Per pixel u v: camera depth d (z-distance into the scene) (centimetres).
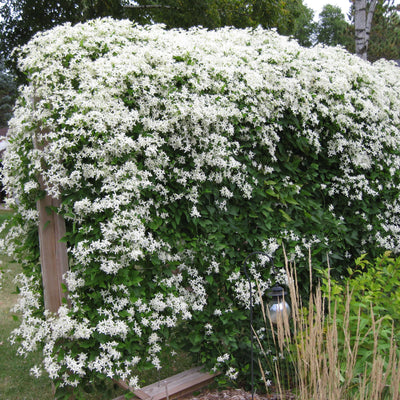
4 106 2109
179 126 255
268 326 294
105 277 232
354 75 370
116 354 224
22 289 251
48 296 241
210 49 300
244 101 286
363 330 243
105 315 230
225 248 277
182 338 277
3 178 261
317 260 321
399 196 414
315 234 322
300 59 342
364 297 255
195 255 268
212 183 275
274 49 335
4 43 851
